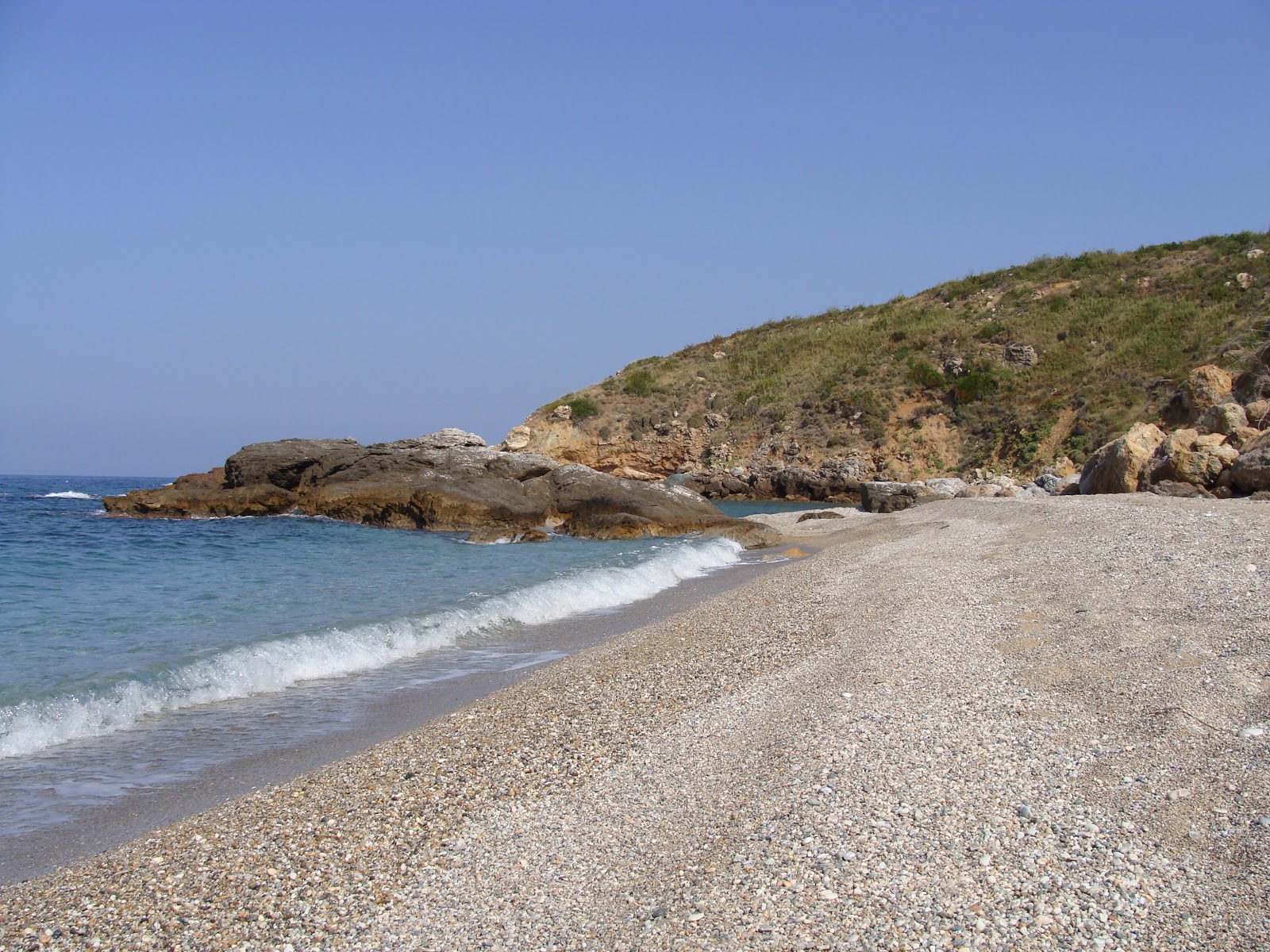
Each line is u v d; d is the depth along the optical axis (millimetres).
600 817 6781
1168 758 6344
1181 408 45438
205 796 8008
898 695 8570
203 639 13406
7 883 6297
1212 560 12180
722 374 69250
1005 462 51531
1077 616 10461
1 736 9172
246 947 5258
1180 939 4465
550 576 20734
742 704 9281
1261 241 64188
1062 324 60062
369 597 17703
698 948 4793
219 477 41156
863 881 5238
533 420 67312
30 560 22531
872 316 76875
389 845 6543
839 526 32281
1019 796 6105
